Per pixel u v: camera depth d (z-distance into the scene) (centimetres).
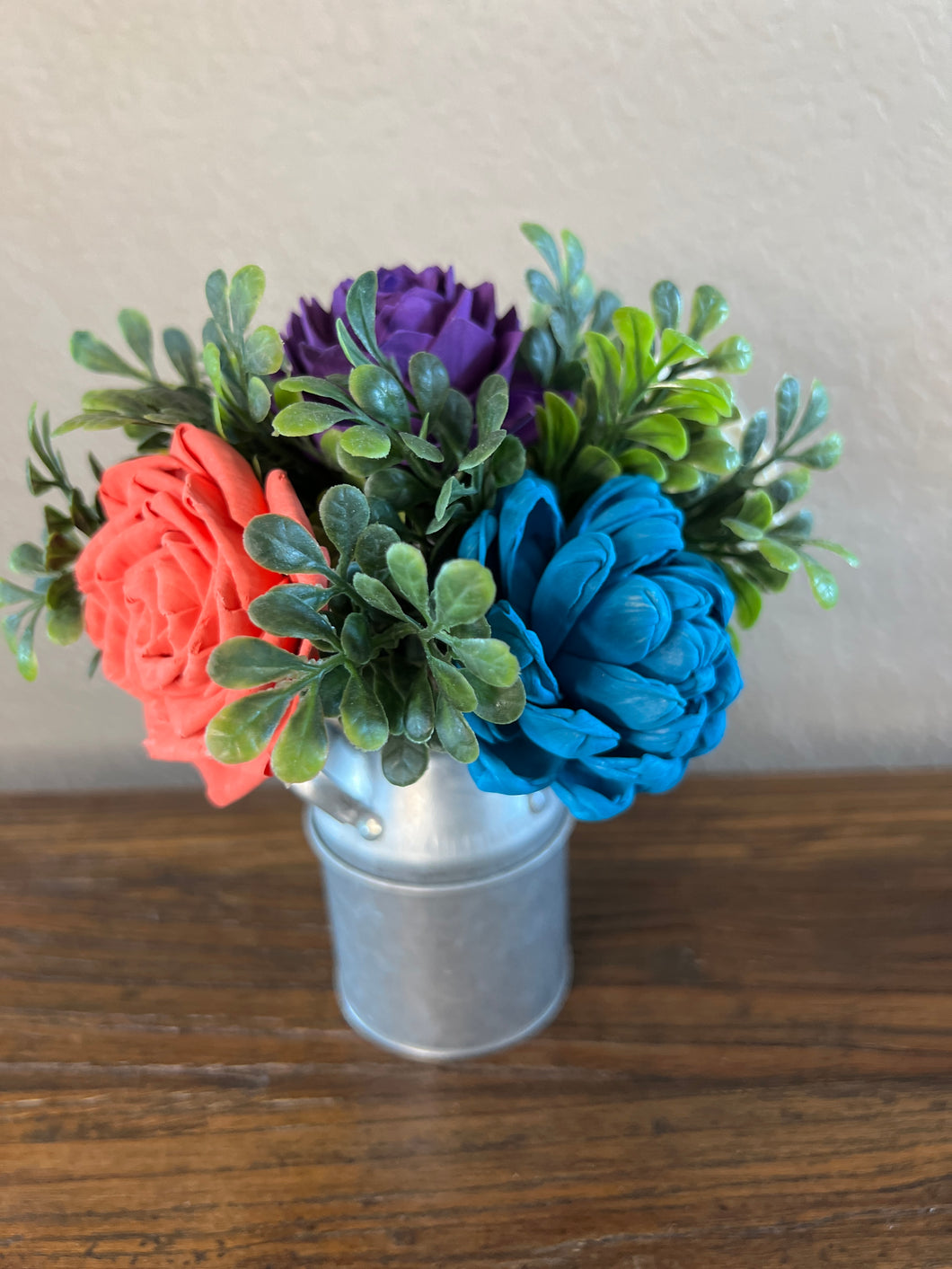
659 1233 36
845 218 50
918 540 57
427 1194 38
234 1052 45
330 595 27
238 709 26
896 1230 36
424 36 48
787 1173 38
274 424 27
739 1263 35
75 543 37
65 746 67
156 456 30
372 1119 42
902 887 53
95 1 47
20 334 54
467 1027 43
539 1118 41
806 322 52
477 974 42
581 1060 44
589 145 49
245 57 48
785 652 61
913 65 47
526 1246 36
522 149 50
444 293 35
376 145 50
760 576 38
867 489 56
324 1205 38
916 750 65
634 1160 39
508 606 29
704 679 29
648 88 48
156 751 32
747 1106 41
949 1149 39
